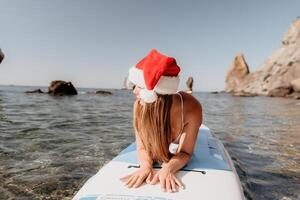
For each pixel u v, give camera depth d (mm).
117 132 7059
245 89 69500
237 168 4254
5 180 3445
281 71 56375
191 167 2281
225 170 2299
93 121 9203
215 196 1859
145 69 2000
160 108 2082
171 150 2432
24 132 6672
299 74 52188
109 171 2221
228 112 14805
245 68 87562
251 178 3801
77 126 7934
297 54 55781
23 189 3193
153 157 2330
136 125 2354
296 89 43031
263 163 4543
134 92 2221
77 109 13695
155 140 2162
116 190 1908
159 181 2008
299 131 7934
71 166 4047
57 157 4504
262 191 3354
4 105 14539
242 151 5402
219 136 7082
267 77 61375
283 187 3480
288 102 26625
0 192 3100
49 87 29688
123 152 2805
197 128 2264
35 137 6086
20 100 19047
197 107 2234
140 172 2072
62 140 5844
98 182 2029
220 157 2762
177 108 2154
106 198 1825
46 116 10172
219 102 27016
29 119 9203
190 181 2033
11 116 9906
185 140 2262
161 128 2125
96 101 21641
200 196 1846
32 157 4477
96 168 3977
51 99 21344
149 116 2115
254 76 70250
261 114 13594
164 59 1983
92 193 1887
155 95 1992
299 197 3195
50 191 3158
